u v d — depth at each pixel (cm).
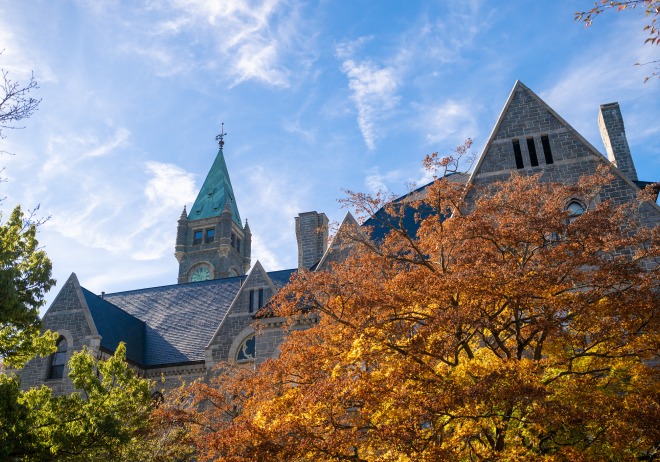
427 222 1842
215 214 9719
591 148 2633
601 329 1568
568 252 1736
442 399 1363
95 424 1955
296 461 1481
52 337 2180
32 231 2064
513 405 1350
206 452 1767
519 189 1806
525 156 2686
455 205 1861
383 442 1384
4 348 2042
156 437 2431
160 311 4231
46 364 3300
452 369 1596
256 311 3359
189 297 4319
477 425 1453
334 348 1689
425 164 1919
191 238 9550
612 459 1505
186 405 3222
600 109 3319
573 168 2609
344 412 1647
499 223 1803
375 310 1595
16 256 1959
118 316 3853
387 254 1881
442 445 1470
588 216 1647
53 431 1898
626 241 1645
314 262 3700
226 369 2930
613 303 1565
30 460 1841
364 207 1978
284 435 1435
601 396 1492
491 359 1678
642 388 1580
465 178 3241
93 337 3325
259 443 1420
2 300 1820
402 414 1426
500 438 1510
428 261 1831
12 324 1989
